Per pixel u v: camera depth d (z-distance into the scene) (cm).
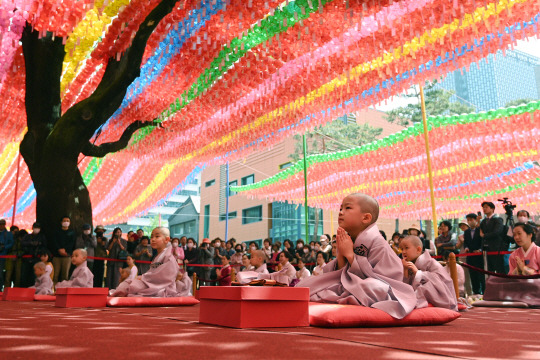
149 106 1274
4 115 1359
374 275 377
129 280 715
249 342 237
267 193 2534
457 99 2802
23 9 833
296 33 916
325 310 334
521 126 1488
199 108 1290
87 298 637
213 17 889
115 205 2520
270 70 1016
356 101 1191
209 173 4319
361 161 2019
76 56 1119
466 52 961
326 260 1227
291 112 1313
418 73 1052
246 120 1362
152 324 348
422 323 368
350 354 204
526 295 784
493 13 846
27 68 1142
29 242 1063
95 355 195
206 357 192
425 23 833
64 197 1099
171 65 1080
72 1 817
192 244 1480
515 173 2012
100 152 1248
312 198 2498
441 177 2055
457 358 200
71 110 1098
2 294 893
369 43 929
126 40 1011
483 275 1077
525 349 234
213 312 345
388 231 3425
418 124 1717
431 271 524
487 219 996
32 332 282
